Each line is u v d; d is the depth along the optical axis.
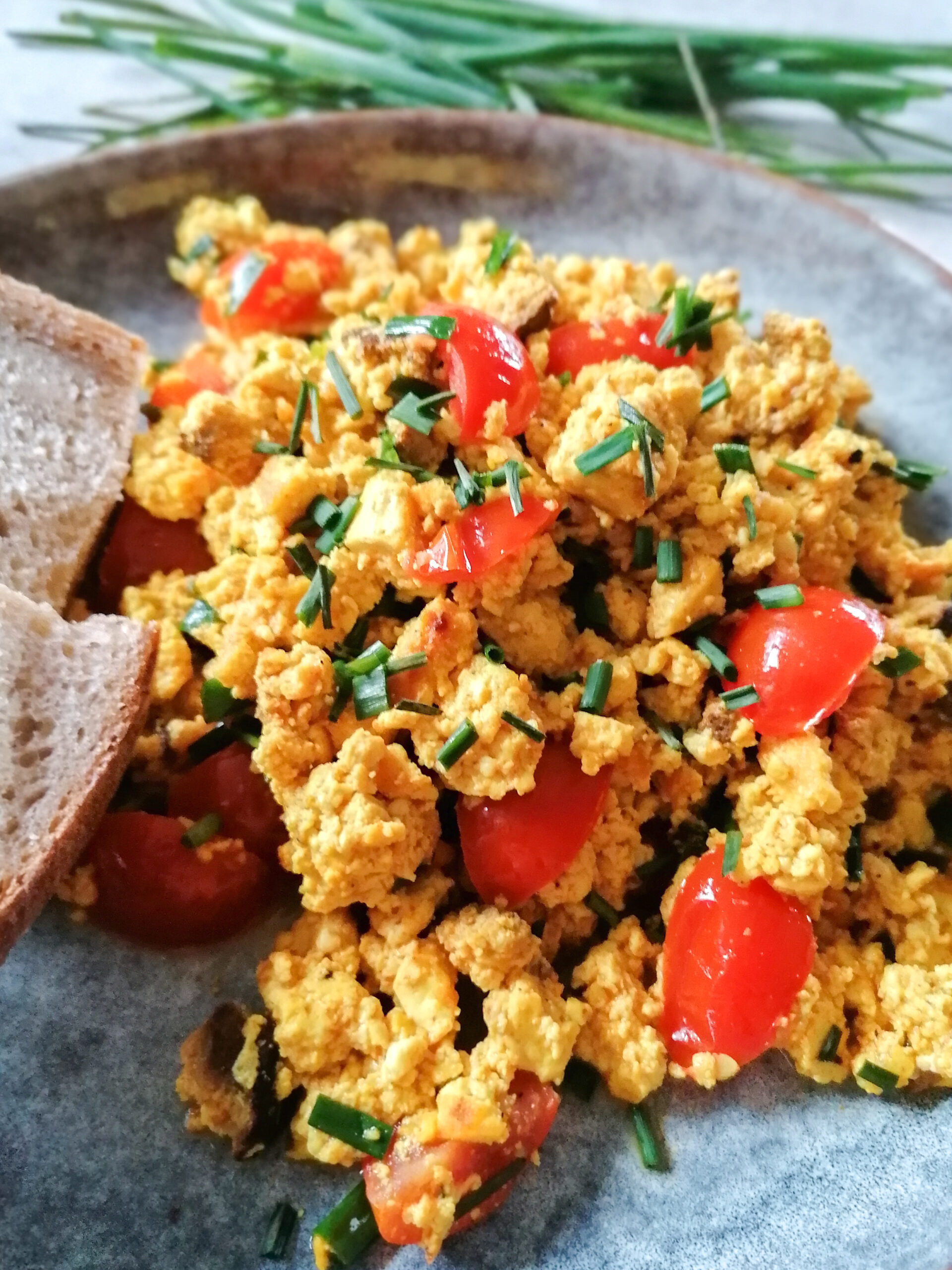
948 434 0.18
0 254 0.19
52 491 0.16
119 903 0.14
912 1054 0.13
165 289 0.20
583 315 0.17
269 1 0.26
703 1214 0.13
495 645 0.14
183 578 0.16
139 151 0.20
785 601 0.14
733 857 0.13
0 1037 0.13
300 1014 0.13
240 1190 0.13
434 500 0.14
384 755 0.13
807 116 0.25
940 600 0.16
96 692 0.14
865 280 0.19
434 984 0.13
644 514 0.15
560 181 0.20
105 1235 0.12
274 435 0.16
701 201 0.20
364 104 0.25
